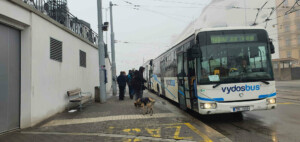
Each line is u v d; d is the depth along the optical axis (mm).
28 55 6820
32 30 6918
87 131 6035
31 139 5387
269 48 7133
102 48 12133
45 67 7738
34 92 6926
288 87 22062
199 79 6863
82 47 12156
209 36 7066
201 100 6789
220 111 6617
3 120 6082
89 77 13492
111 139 5266
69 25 10773
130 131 5934
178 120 7246
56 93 8633
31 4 7473
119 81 13148
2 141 5277
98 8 12250
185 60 8430
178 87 9781
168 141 5059
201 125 6551
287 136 5488
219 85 6723
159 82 15656
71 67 10344
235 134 5852
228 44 7031
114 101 12562
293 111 8664
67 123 7070
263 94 6812
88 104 11430
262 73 6906
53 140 5270
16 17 6250
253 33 7184
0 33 6086
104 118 7707
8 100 6285
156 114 8336
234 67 6883
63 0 11727
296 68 40438
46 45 7863
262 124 6840
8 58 6336
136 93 9898
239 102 6645
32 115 6777
